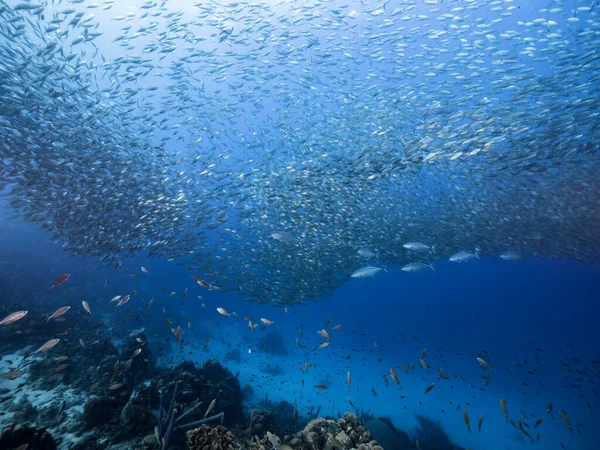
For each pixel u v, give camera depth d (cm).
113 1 1148
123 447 636
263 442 476
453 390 1828
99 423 700
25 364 928
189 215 1372
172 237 1266
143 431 682
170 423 593
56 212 1150
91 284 2859
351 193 1481
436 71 1407
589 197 1452
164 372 1002
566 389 1978
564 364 1689
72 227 1173
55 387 852
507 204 1688
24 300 1703
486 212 1783
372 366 2178
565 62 1052
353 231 1650
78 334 1302
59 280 531
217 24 1338
